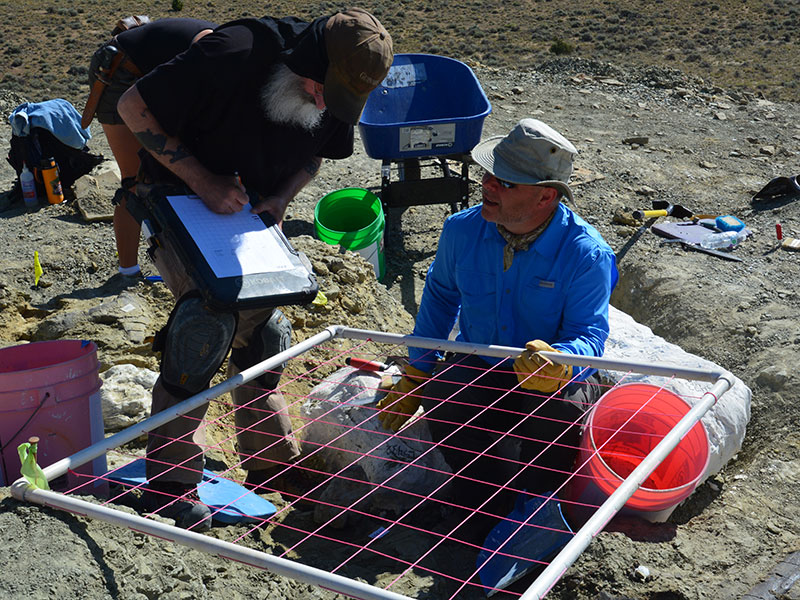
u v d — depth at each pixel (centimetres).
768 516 332
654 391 328
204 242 297
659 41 2273
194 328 300
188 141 317
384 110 795
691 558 299
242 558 223
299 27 303
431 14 2836
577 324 324
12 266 547
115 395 391
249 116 304
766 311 525
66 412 303
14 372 289
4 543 236
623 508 309
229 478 372
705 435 311
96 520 256
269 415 358
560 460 328
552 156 301
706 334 518
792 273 600
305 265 313
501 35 2448
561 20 2633
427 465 354
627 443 345
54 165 679
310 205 753
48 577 225
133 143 449
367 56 282
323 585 209
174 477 317
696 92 1188
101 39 2592
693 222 707
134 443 382
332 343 493
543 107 1098
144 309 489
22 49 2467
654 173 856
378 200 660
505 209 311
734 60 2030
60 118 691
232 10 3016
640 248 659
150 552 259
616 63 2056
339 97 290
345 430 365
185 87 290
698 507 346
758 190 811
